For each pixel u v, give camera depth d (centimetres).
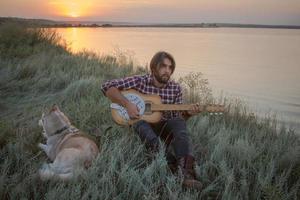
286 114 870
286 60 2605
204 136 520
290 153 448
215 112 470
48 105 645
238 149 457
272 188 361
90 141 412
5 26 1271
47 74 858
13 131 479
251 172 420
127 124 462
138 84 468
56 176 368
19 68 859
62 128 423
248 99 1080
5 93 725
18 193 347
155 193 354
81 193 358
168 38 6938
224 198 358
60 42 1490
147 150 447
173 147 423
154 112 464
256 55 3075
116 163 414
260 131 569
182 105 463
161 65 450
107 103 609
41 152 441
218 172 414
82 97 672
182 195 360
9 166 395
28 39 1270
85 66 936
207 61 2331
